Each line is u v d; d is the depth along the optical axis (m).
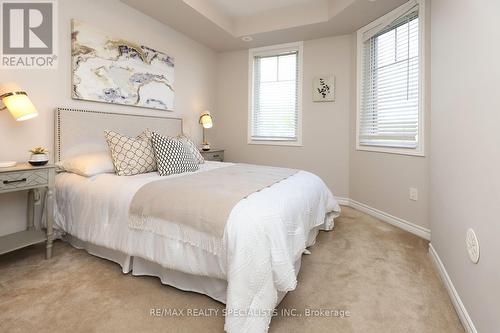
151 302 1.51
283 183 1.99
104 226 1.85
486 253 1.12
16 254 2.09
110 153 2.32
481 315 1.16
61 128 2.35
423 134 2.57
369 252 2.21
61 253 2.12
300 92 3.96
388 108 3.03
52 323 1.33
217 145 4.55
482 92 1.18
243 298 1.21
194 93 3.97
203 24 3.38
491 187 1.09
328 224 2.69
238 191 1.63
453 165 1.60
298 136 4.00
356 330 1.32
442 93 1.83
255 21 3.62
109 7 2.72
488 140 1.12
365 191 3.42
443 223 1.82
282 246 1.34
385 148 3.06
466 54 1.38
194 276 1.58
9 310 1.42
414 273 1.88
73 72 2.43
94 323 1.34
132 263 1.83
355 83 3.54
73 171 2.23
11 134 2.10
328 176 3.86
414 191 2.68
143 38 3.09
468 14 1.35
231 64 4.41
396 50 2.94
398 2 2.75
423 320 1.39
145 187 1.79
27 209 2.25
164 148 2.34
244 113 4.36
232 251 1.28
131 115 2.96
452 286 1.57
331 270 1.91
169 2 2.86
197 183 1.85
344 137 3.73
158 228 1.58
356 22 3.25
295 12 3.38
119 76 2.81
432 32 2.08
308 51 3.87
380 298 1.58
